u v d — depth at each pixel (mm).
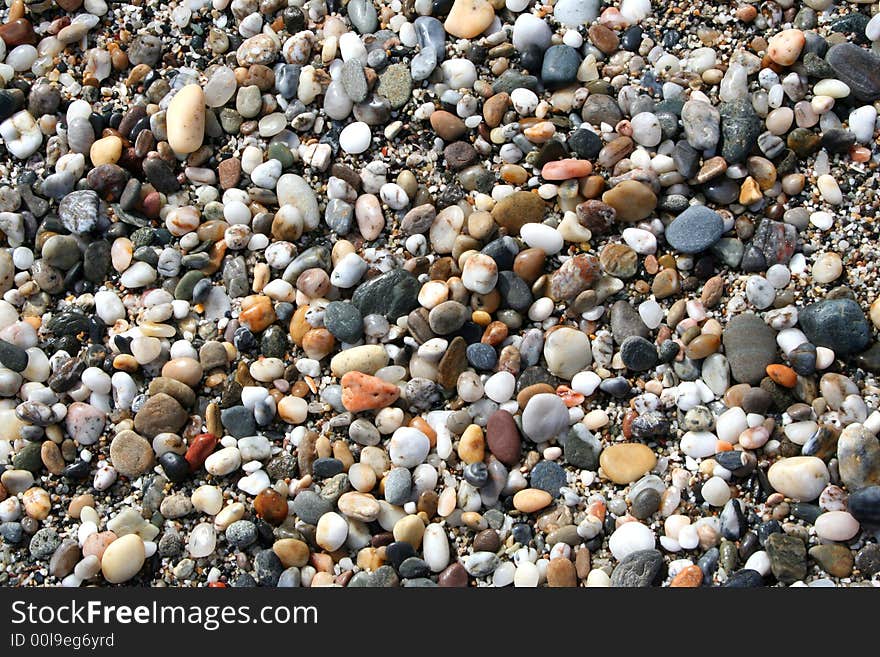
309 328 731
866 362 718
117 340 729
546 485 711
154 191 756
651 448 718
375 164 751
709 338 722
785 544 690
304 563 702
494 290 733
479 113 762
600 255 737
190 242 744
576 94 757
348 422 721
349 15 782
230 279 742
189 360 725
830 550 690
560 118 755
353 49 767
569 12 775
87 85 772
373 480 711
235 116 765
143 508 711
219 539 705
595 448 715
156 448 716
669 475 712
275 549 699
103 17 787
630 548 694
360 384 716
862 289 729
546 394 714
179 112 749
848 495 697
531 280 736
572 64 759
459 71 761
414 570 697
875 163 742
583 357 726
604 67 766
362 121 760
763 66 757
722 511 701
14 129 762
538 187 750
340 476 711
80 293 749
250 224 752
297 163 760
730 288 736
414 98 761
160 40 778
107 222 753
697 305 730
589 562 697
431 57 761
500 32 771
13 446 723
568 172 737
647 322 730
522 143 751
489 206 746
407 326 730
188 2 783
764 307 729
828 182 737
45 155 766
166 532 707
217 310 741
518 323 736
